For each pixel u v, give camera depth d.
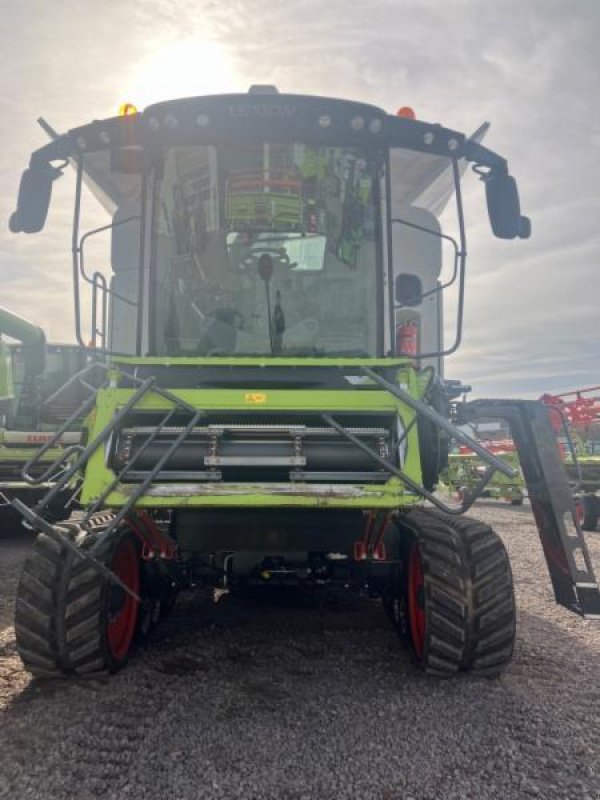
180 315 4.08
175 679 3.46
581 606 3.27
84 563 3.33
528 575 6.34
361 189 4.08
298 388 3.60
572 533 3.42
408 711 3.04
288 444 3.35
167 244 4.09
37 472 8.56
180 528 3.66
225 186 4.07
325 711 3.04
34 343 9.05
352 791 2.36
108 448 3.29
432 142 4.01
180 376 3.61
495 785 2.41
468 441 3.17
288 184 4.07
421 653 3.56
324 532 3.64
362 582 3.92
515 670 3.60
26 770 2.50
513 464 13.45
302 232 4.09
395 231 4.81
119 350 4.71
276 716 2.98
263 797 2.32
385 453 3.34
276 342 4.07
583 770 2.52
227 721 2.93
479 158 4.11
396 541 3.99
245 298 4.09
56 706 3.10
